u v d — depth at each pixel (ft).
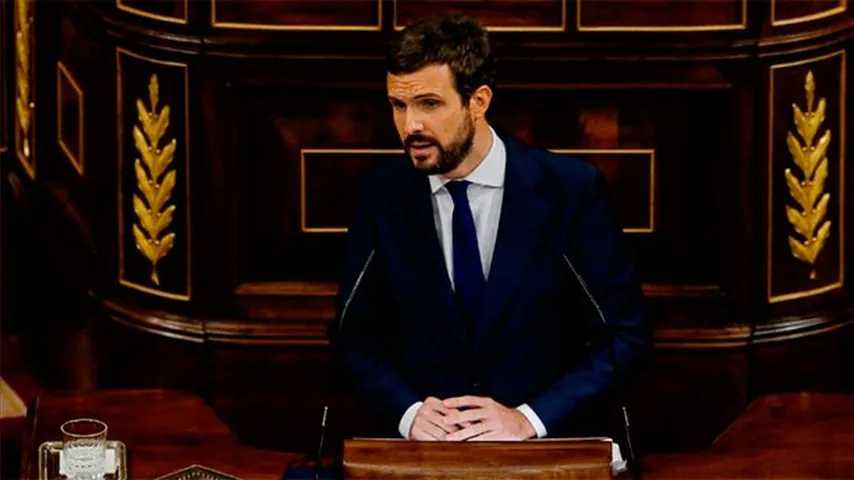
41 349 88.69
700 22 78.28
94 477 54.65
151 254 81.05
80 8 83.20
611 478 53.57
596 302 59.06
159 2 78.74
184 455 57.41
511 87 78.89
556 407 57.67
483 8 78.64
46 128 91.66
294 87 79.25
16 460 63.82
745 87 78.95
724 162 79.56
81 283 85.97
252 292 80.89
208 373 81.25
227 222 80.48
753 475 55.83
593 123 79.56
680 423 81.05
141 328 81.61
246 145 80.02
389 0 78.64
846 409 59.98
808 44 78.59
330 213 80.64
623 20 78.43
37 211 90.94
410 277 59.31
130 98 80.33
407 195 59.21
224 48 78.74
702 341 80.23
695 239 80.38
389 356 60.90
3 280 90.94
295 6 78.74
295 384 81.30
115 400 60.95
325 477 55.21
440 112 55.62
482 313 59.11
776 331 80.59
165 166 80.12
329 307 80.94
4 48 95.35
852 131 80.38
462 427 56.90
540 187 59.06
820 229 80.33
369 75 79.25
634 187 80.02
